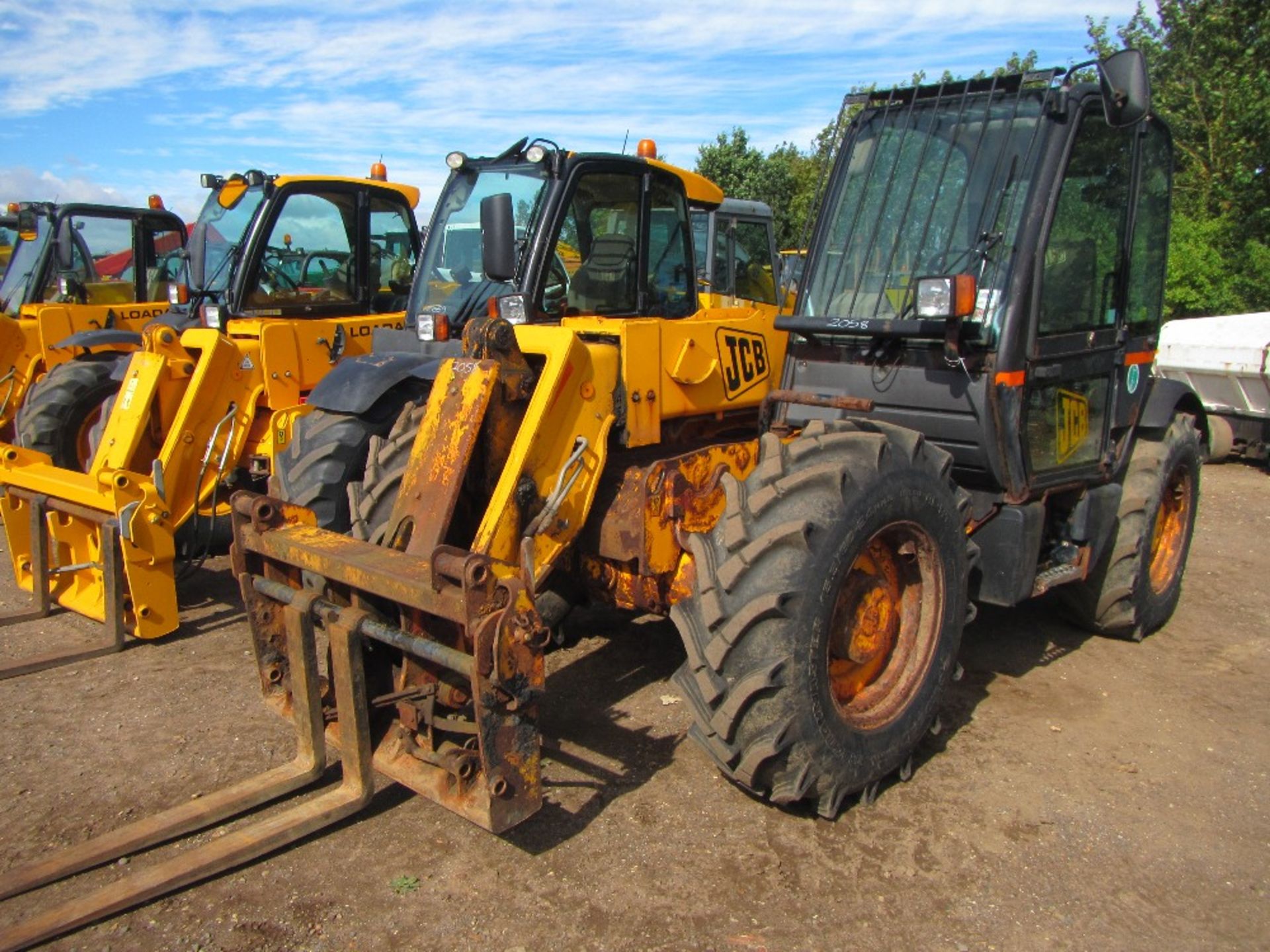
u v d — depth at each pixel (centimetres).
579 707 404
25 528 538
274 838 291
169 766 358
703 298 610
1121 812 327
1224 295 1372
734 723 294
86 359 715
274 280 624
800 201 2122
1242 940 264
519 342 341
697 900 278
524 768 271
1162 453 465
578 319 403
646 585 356
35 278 819
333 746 345
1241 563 629
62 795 338
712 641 292
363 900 279
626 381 360
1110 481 452
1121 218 416
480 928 267
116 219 843
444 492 305
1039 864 297
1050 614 520
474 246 466
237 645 481
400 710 303
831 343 406
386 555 292
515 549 314
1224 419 948
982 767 357
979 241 369
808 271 420
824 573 294
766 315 455
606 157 450
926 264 385
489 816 264
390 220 690
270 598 329
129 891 271
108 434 516
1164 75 1644
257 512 316
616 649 465
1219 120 1474
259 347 554
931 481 335
